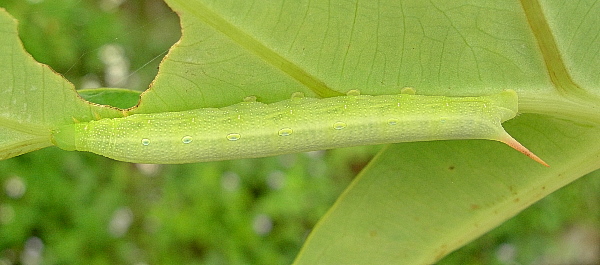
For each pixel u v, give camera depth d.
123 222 0.31
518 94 0.13
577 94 0.13
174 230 0.30
